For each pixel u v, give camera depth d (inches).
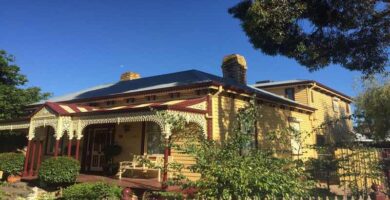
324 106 1044.5
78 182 580.7
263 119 691.4
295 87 1015.6
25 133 915.4
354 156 470.6
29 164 768.9
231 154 329.1
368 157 456.4
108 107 746.8
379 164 460.4
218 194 300.4
